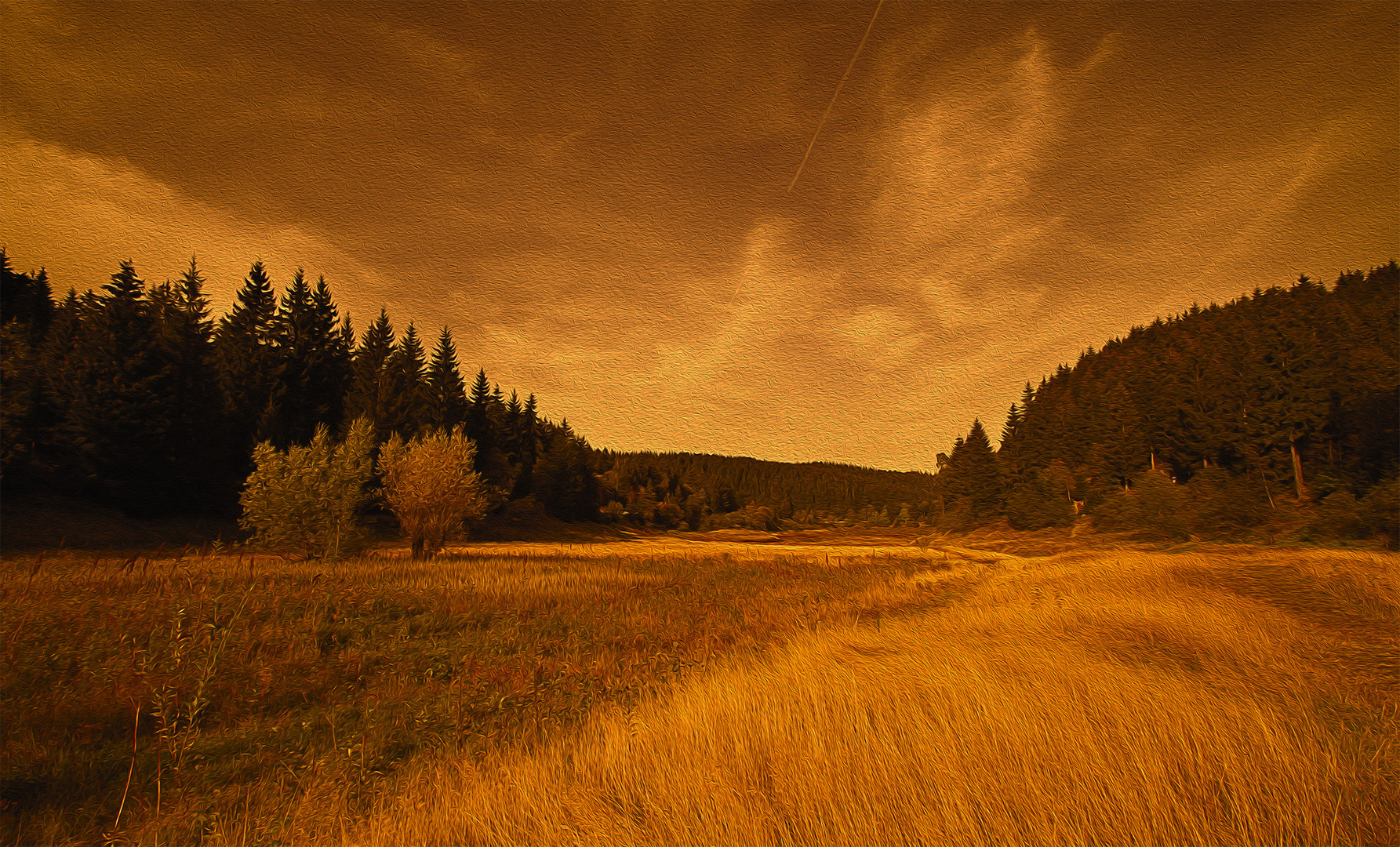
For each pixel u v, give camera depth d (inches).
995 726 168.9
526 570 836.6
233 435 1951.3
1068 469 2647.6
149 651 299.7
